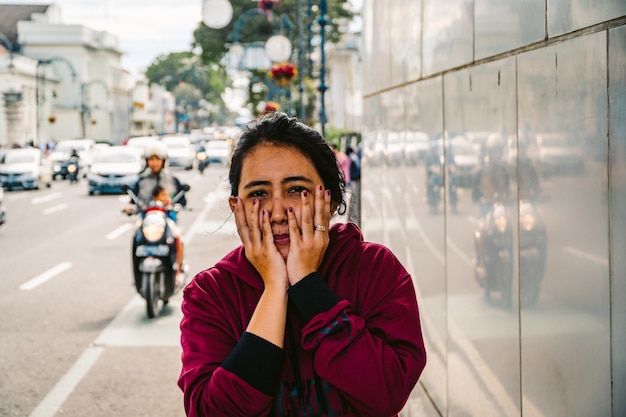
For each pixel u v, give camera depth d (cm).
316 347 188
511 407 300
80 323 877
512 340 299
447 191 406
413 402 516
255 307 200
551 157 258
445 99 409
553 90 257
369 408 189
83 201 2789
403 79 531
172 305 968
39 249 1545
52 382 661
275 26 7388
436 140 430
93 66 9844
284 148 201
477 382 350
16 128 7250
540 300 269
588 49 229
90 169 3095
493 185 324
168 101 14725
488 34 330
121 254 1470
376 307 198
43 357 737
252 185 200
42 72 8188
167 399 617
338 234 207
